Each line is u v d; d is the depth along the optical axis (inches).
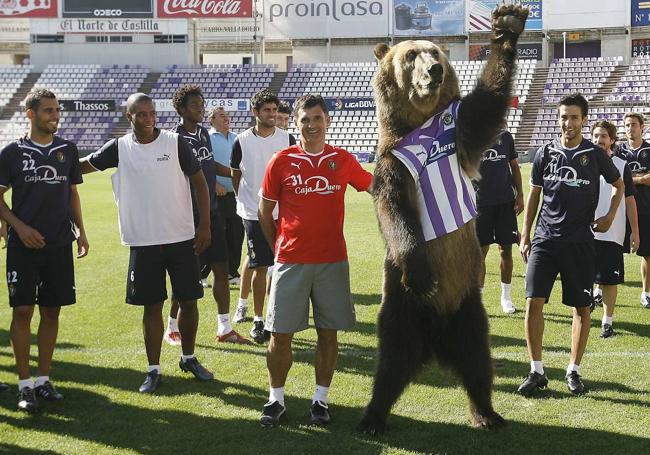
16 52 1626.5
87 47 1427.2
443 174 157.3
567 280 192.4
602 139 267.3
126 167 195.6
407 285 153.3
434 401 187.5
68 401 188.9
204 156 248.5
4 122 1348.4
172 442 162.4
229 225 338.3
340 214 172.9
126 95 1382.9
